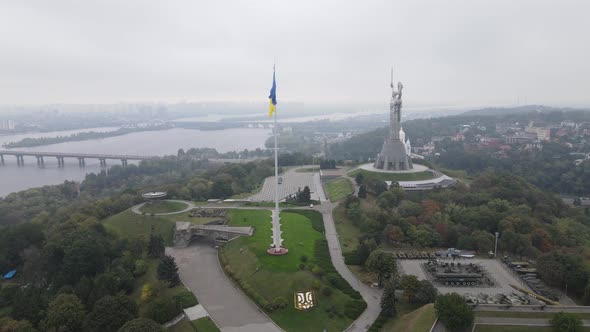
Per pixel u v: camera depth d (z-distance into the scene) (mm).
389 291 128500
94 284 139375
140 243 182875
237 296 144500
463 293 143000
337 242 190875
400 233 186625
